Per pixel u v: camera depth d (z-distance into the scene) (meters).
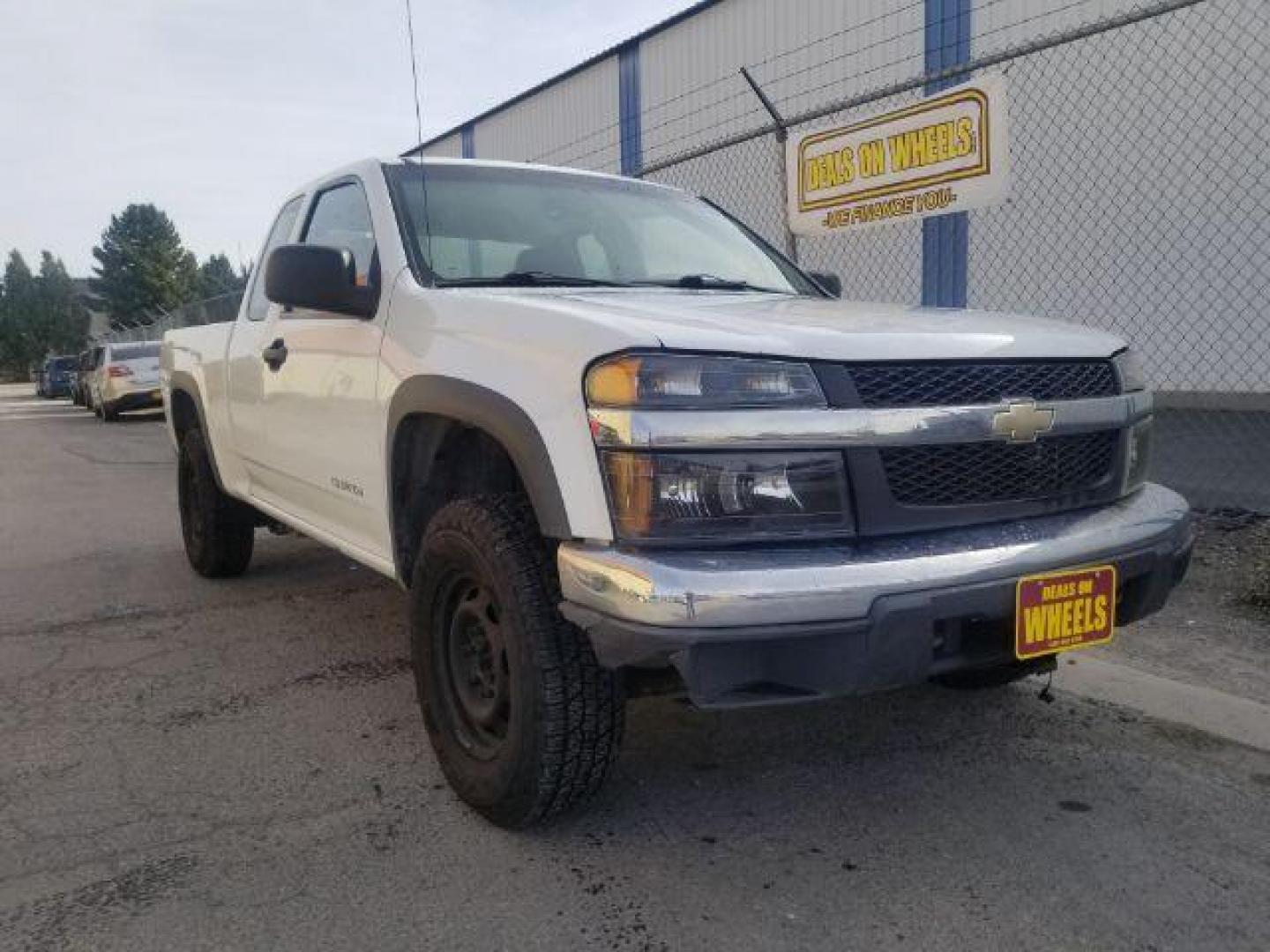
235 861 2.74
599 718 2.66
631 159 15.18
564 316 2.65
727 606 2.26
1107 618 2.70
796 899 2.55
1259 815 2.95
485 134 18.92
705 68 13.70
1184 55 9.25
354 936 2.40
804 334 2.56
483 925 2.45
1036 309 10.38
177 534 7.40
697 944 2.37
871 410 2.48
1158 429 8.74
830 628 2.31
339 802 3.08
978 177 6.12
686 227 4.25
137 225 81.25
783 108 12.57
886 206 6.75
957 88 6.17
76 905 2.53
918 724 3.62
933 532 2.56
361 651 4.50
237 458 5.00
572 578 2.44
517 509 2.80
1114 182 9.80
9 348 87.69
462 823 2.94
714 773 3.25
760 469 2.40
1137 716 3.64
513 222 3.77
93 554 6.70
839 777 3.22
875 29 11.45
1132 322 9.87
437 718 3.06
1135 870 2.67
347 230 3.99
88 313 93.06
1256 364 9.20
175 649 4.57
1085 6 9.65
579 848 2.80
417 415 3.16
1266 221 8.99
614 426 2.38
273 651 4.53
